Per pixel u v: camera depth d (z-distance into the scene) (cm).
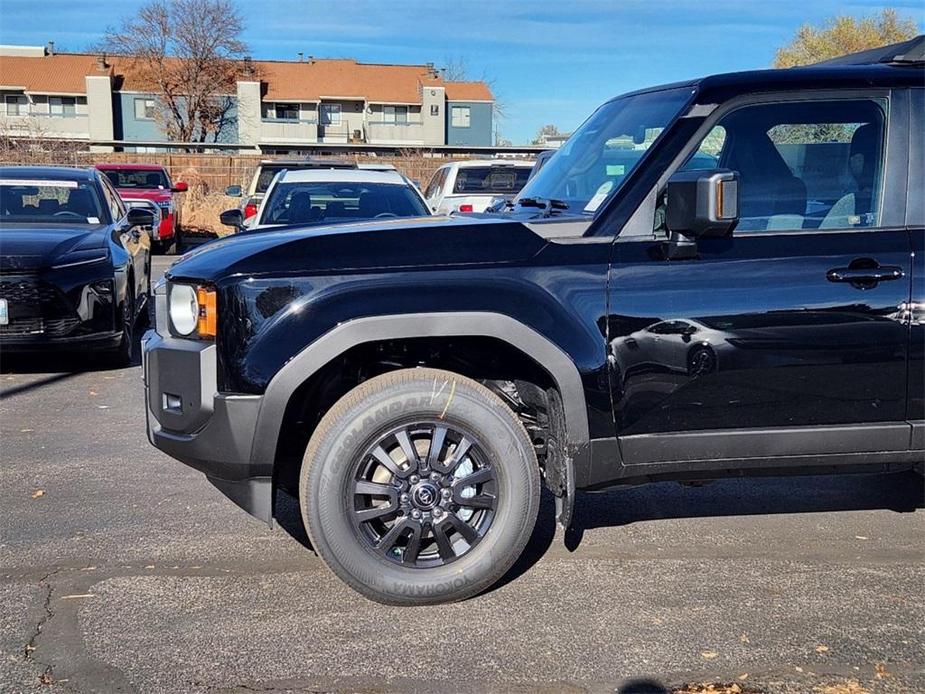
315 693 323
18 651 348
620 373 377
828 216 405
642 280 377
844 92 404
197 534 462
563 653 350
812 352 386
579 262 376
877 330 388
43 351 778
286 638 360
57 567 422
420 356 406
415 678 332
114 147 3734
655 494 524
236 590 400
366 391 373
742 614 381
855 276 385
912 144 404
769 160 404
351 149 5156
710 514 493
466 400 375
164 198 2108
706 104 399
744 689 325
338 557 374
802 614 380
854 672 336
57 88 5900
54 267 767
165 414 386
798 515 492
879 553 442
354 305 363
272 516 376
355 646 354
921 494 523
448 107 6475
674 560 434
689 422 386
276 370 362
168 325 398
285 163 1666
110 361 866
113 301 802
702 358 380
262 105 6134
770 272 383
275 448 367
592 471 382
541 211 437
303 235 391
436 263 371
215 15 5853
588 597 396
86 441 623
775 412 389
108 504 503
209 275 373
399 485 378
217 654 348
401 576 379
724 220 358
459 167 1558
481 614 381
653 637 362
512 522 383
